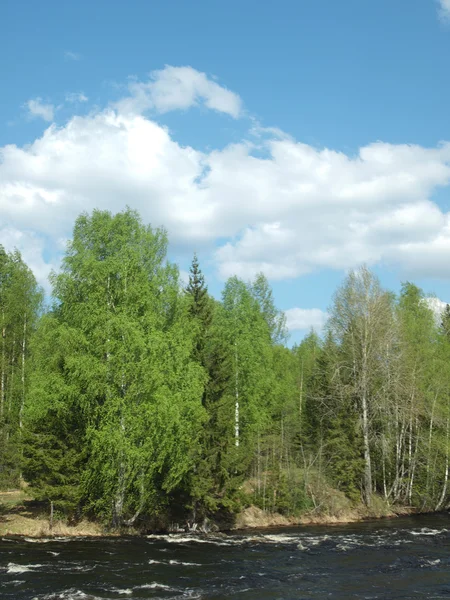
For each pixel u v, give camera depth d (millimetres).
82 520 38594
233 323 50812
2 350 51344
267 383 50219
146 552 32750
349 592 25641
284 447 48406
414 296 62250
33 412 35938
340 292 53438
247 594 24938
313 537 38938
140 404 36312
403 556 33094
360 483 50062
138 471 36844
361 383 49906
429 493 52812
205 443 40094
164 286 39875
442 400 53438
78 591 24625
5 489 40844
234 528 42281
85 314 36625
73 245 38531
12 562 29609
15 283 52969
